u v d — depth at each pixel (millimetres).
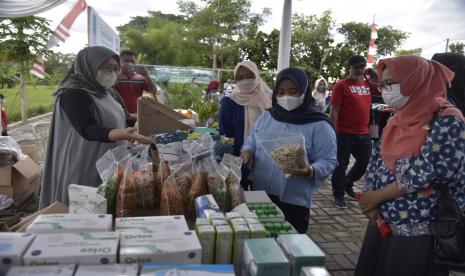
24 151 5094
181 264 1132
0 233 1210
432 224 1688
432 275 1735
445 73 1751
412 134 1733
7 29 10016
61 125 2359
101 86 2412
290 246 1223
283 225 1455
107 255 1103
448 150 1617
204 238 1283
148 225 1334
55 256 1077
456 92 2039
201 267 1095
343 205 4617
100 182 2395
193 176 1915
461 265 1628
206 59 27781
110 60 2359
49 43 6164
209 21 25984
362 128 4480
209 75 12062
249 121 2975
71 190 1676
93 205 1615
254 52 26578
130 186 1747
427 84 1723
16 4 4789
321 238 3756
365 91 4445
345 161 4535
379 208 1876
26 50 10188
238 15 26547
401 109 1816
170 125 2836
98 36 5434
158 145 2064
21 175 4535
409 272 1752
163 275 1039
